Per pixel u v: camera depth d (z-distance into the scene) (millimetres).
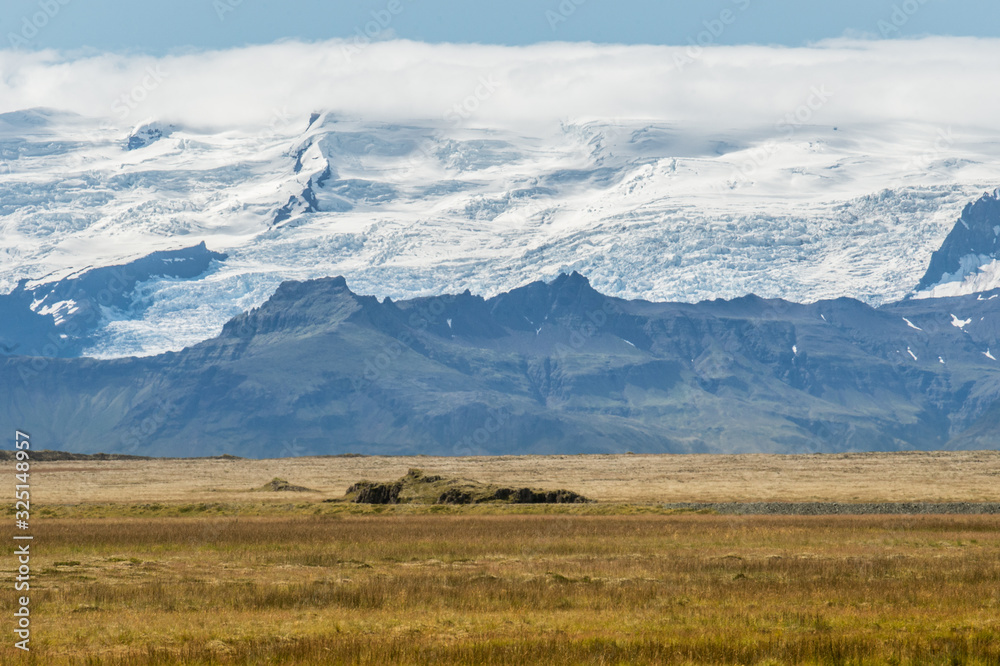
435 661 127250
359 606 169375
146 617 157625
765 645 135500
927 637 141500
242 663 127375
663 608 165125
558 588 184000
